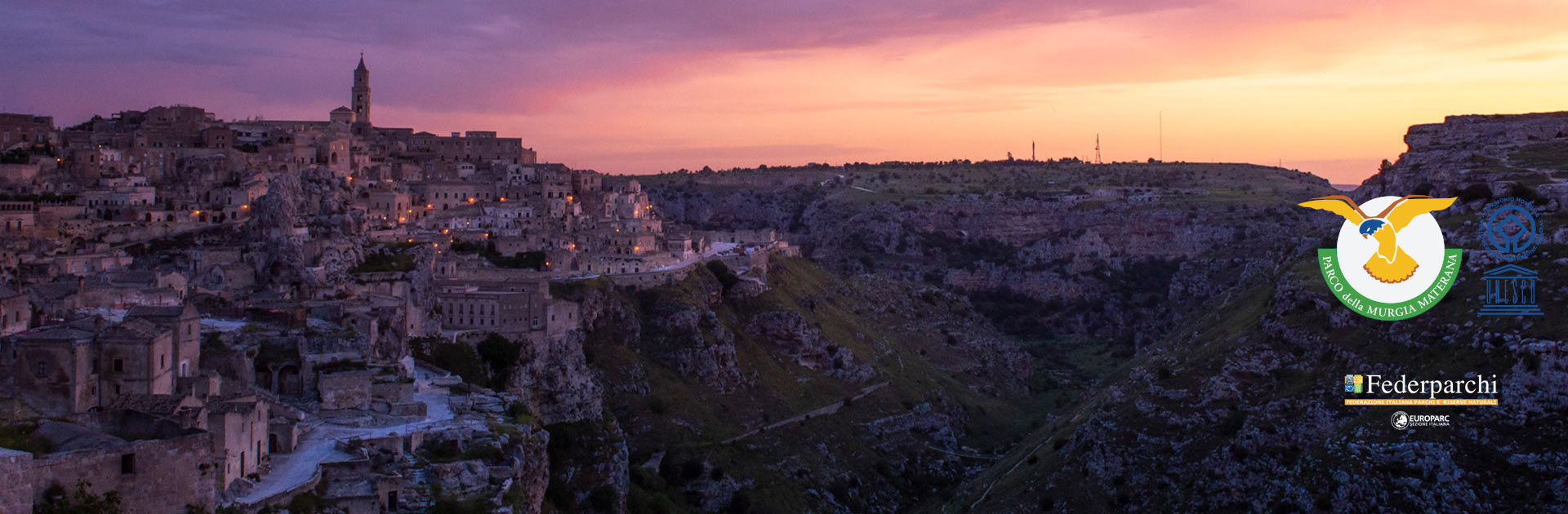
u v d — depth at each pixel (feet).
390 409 651.25
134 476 420.36
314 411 631.97
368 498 530.68
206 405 488.85
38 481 396.16
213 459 460.14
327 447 568.41
